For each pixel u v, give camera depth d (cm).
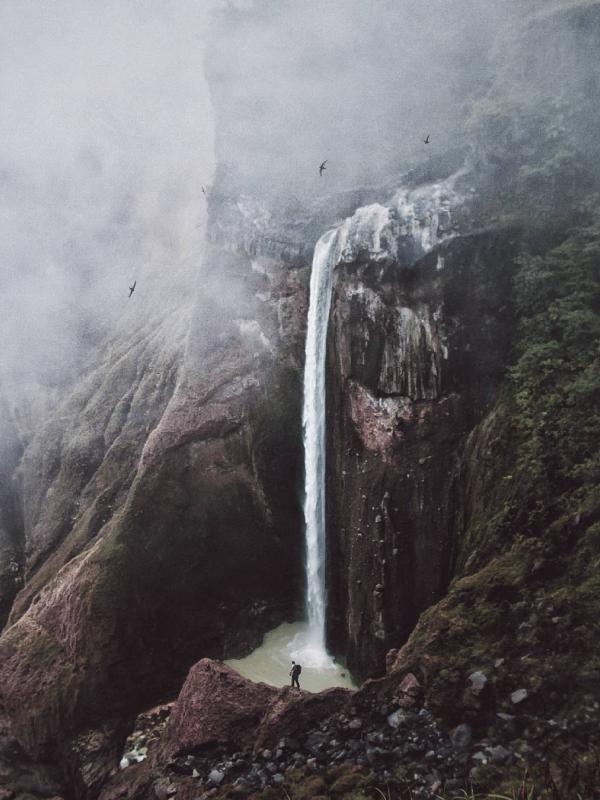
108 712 2052
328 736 1355
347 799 1188
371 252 1888
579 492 1474
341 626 2100
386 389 1872
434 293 1798
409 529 1814
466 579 1491
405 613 1806
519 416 1656
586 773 1070
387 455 1862
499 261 1783
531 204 1819
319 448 2184
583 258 1691
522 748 1152
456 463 1775
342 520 2016
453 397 1789
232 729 1499
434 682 1316
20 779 2061
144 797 1510
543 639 1288
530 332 1723
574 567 1366
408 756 1233
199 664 1681
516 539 1512
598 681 1173
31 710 2094
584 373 1579
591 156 1797
